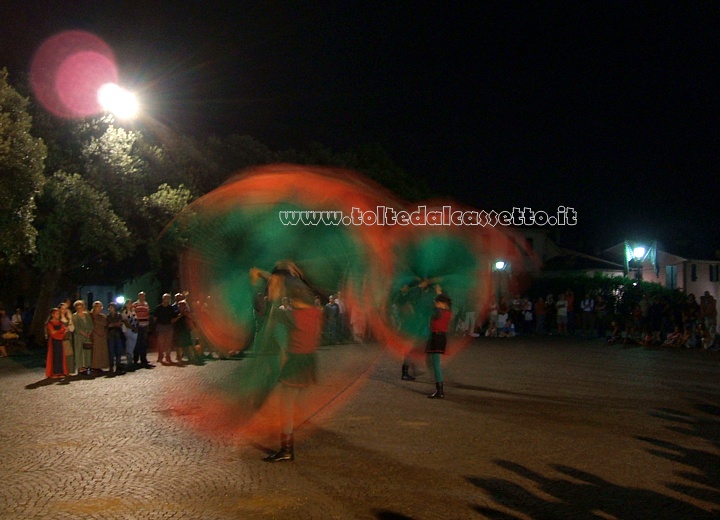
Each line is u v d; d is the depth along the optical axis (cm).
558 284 3856
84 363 1606
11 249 1955
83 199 2206
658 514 622
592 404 1192
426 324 1496
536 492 682
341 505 639
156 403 1196
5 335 2166
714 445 887
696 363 1886
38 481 717
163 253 2716
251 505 639
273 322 824
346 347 2419
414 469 762
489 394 1302
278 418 1052
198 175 3094
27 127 1977
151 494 673
